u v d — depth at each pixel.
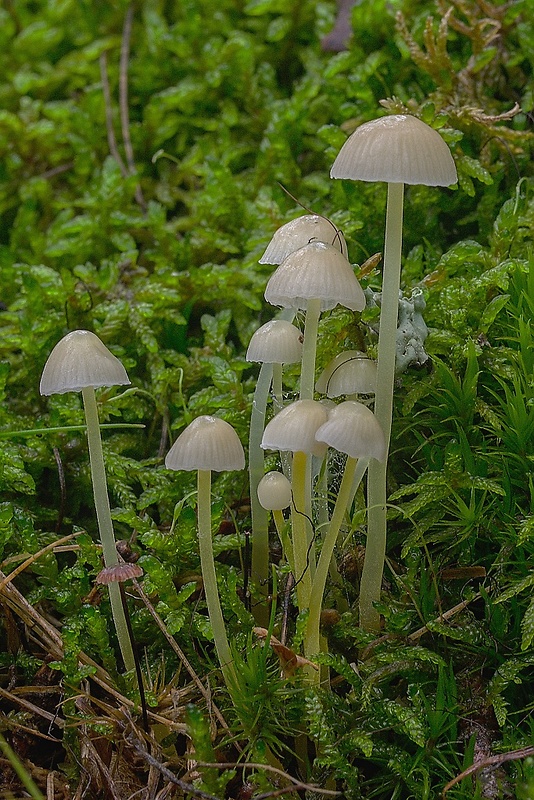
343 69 0.32
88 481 0.28
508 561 0.25
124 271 0.31
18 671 0.25
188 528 0.26
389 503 0.26
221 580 0.25
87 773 0.24
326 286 0.23
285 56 0.35
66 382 0.23
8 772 0.24
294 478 0.24
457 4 0.30
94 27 0.40
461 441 0.26
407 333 0.27
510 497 0.25
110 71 0.38
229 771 0.23
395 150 0.23
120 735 0.24
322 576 0.23
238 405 0.28
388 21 0.32
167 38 0.35
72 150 0.37
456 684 0.24
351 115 0.31
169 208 0.34
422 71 0.31
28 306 0.30
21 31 0.42
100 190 0.33
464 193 0.30
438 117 0.28
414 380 0.27
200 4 0.36
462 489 0.26
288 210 0.31
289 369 0.28
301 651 0.24
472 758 0.23
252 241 0.30
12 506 0.26
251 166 0.34
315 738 0.23
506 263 0.27
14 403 0.29
